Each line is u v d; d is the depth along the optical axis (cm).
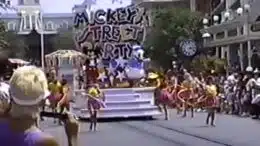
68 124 425
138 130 2264
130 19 3133
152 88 2856
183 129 2222
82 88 3019
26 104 407
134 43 3119
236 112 2872
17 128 406
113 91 2831
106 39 3100
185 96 2952
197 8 6900
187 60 5419
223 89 3073
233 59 4606
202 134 2020
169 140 1873
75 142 425
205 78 3509
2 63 663
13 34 8350
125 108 2811
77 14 3164
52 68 3800
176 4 8175
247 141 1784
